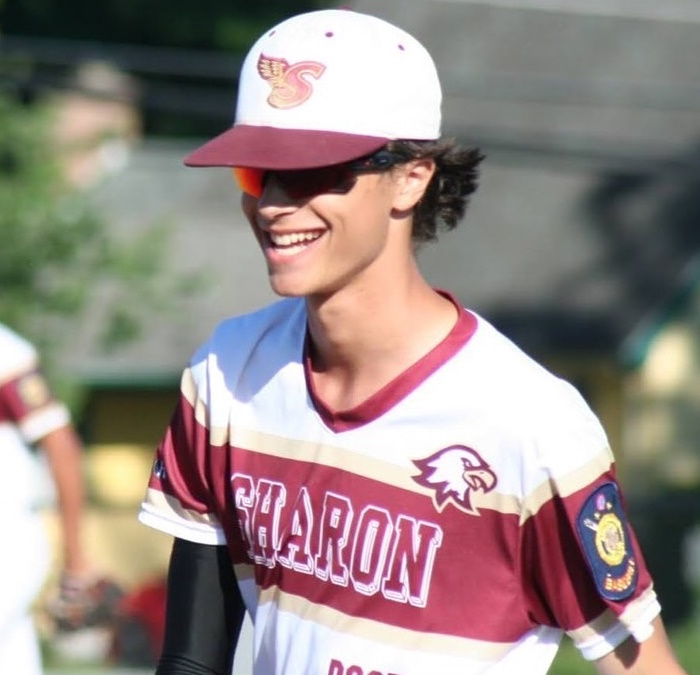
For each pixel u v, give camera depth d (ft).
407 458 39.70
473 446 39.34
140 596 174.81
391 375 40.14
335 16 40.50
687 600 218.79
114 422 239.71
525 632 40.19
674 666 40.14
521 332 244.42
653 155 260.62
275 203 39.17
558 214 263.90
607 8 291.17
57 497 79.71
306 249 39.47
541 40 285.43
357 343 40.27
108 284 213.87
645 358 244.22
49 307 181.78
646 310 245.45
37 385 76.89
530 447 38.88
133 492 238.89
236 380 42.57
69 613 82.02
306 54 39.75
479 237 260.83
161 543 236.84
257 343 42.68
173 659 44.16
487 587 39.52
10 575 72.02
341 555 40.16
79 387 189.47
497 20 289.12
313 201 39.01
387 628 39.73
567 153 173.17
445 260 256.73
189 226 264.31
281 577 41.24
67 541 80.48
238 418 42.27
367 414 40.09
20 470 73.87
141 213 264.72
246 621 43.73
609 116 271.69
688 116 272.51
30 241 178.19
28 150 180.55
